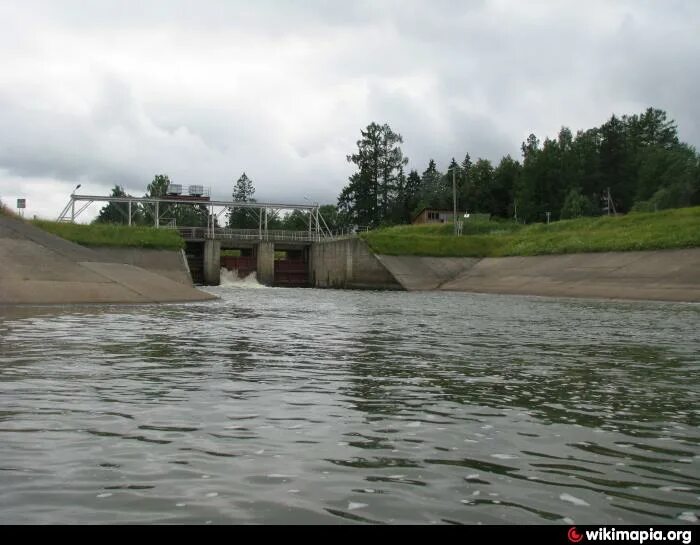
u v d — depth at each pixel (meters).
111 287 38.06
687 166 145.75
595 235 74.12
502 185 169.38
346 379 12.95
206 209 95.75
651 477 7.23
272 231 98.19
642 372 14.29
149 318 26.95
